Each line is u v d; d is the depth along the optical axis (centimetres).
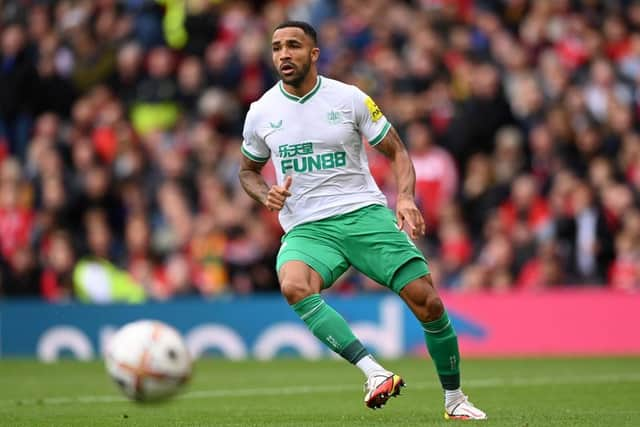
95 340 5400
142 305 5391
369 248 2586
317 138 2600
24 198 6022
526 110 5941
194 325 5347
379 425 2470
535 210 5434
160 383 2452
